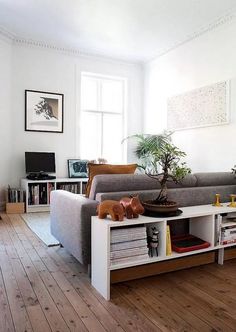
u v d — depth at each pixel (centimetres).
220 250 234
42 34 440
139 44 476
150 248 201
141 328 144
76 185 475
